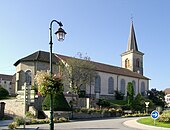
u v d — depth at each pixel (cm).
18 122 2077
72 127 2345
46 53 6119
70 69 5541
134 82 7781
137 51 8475
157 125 2609
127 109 5938
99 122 3030
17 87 5397
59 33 1442
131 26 8706
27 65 5491
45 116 3369
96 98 5891
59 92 1484
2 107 3281
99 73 6719
